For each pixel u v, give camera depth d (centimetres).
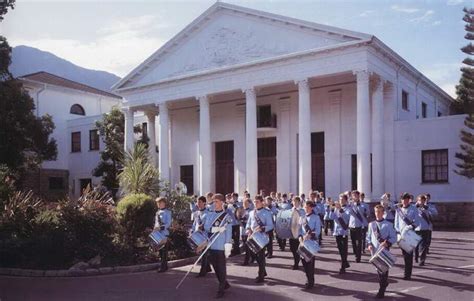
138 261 1530
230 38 3241
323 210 2105
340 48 2748
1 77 3050
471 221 2688
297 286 1157
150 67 3653
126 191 2227
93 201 1695
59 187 4591
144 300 1059
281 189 3375
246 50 3158
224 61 3253
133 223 1667
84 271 1407
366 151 2666
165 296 1092
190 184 3891
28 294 1155
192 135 3888
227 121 3691
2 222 1627
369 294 1056
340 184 3147
